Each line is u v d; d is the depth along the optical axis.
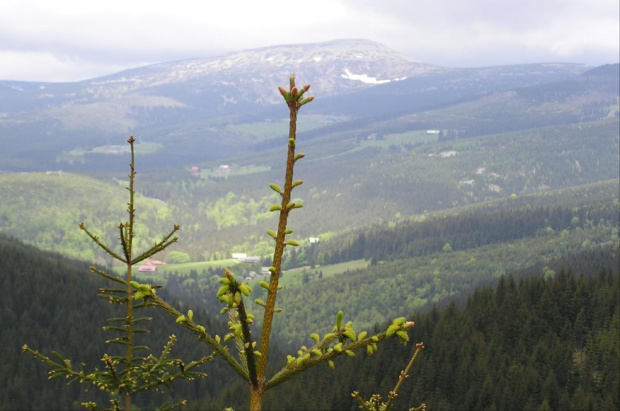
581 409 130.00
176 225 7.35
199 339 5.51
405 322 5.39
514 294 193.75
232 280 5.15
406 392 142.00
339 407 141.38
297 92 5.49
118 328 7.18
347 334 5.45
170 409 7.19
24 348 6.96
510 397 135.88
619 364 141.25
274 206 5.46
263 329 5.40
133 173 7.31
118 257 7.18
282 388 152.50
